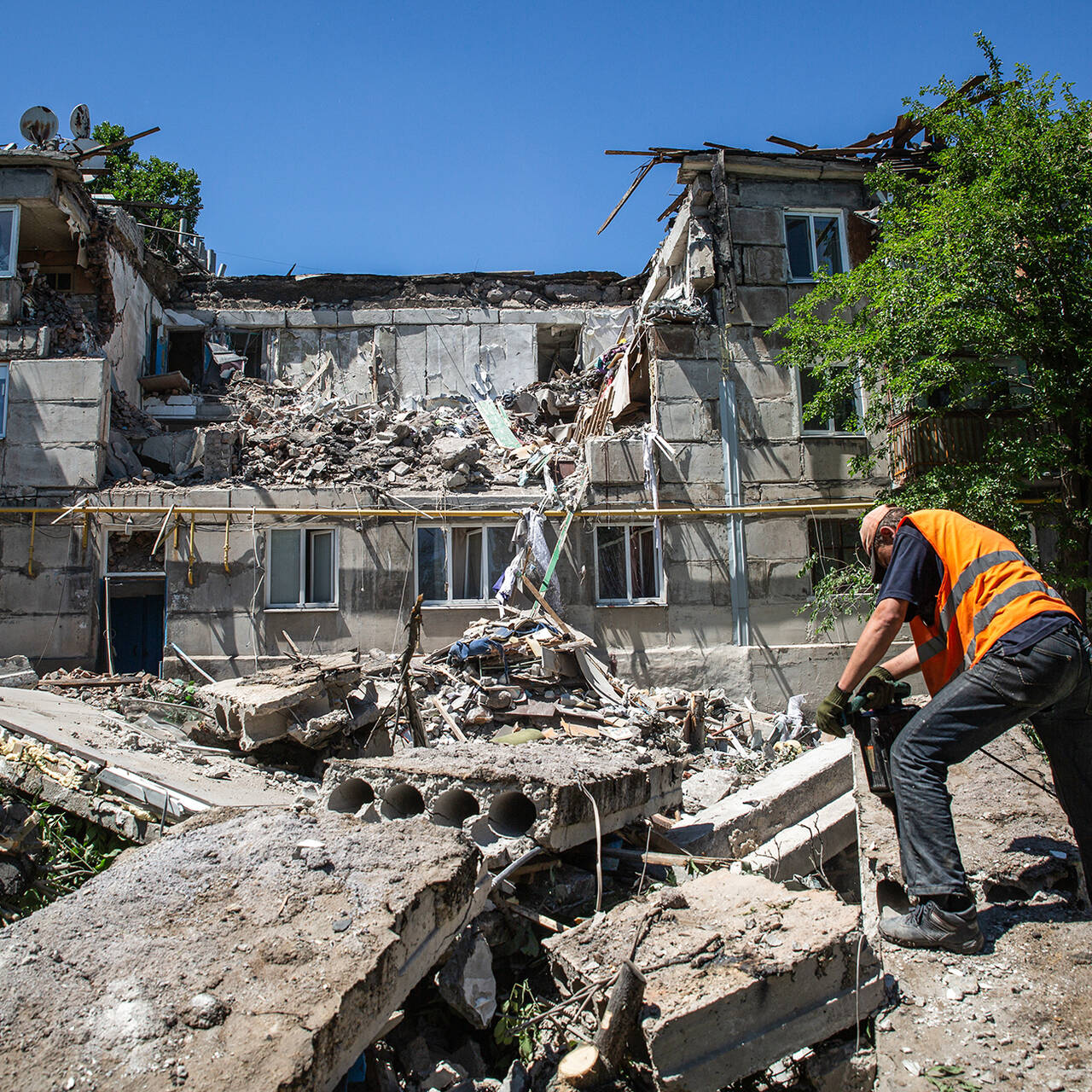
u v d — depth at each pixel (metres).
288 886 3.60
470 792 5.40
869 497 14.84
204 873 3.71
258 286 19.98
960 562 3.58
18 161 14.14
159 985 2.97
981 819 4.55
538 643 12.31
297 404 17.92
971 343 11.60
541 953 4.99
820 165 15.48
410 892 3.58
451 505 14.12
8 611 13.14
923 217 12.15
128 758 6.84
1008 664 3.33
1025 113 11.72
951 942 3.48
